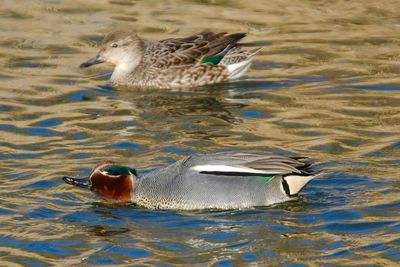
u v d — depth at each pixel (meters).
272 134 16.03
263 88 18.88
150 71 19.97
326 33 21.92
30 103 17.97
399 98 17.83
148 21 22.95
